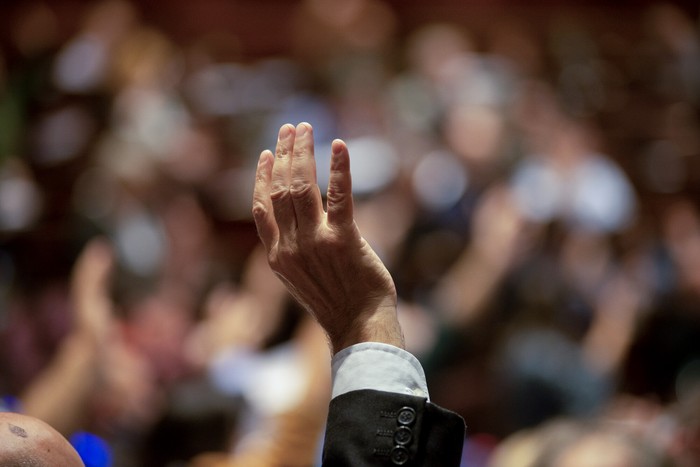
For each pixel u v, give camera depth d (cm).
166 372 585
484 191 984
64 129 1061
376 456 200
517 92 1298
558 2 1554
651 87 1412
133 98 1134
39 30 1419
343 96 1230
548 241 871
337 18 1381
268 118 1170
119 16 1283
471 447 600
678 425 420
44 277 776
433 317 679
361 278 217
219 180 1074
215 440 454
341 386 209
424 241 869
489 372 655
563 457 376
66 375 457
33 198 962
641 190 1253
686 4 1565
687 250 939
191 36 1503
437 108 1194
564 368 626
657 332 666
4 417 198
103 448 441
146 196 898
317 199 218
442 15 1551
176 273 771
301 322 626
